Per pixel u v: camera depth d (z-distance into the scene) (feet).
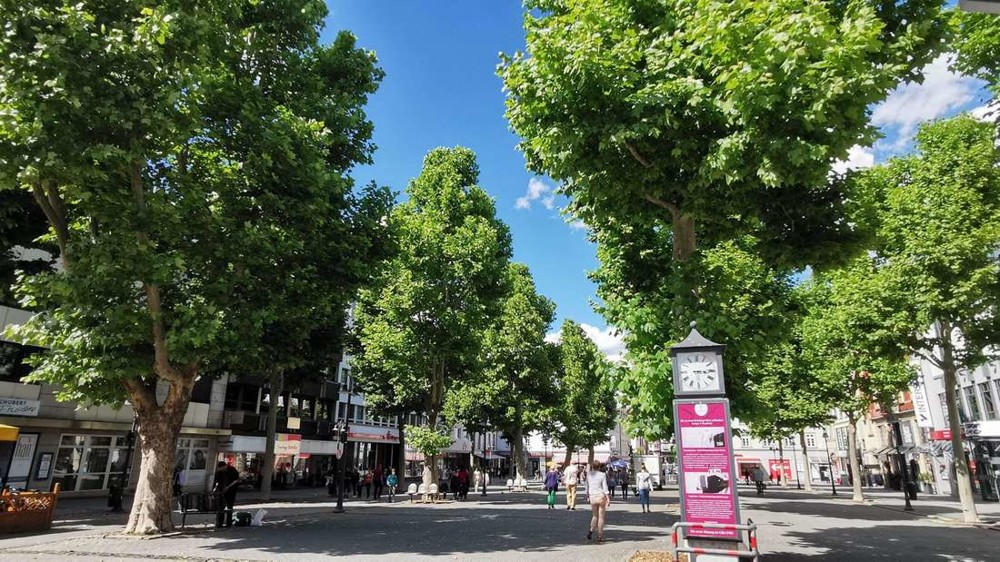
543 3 35.09
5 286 56.03
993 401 103.91
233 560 30.99
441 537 41.86
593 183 29.78
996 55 37.81
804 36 20.62
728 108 23.03
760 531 50.72
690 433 25.73
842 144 22.95
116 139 34.81
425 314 84.17
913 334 63.21
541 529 47.98
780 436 104.17
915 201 61.21
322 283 46.29
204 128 40.70
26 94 30.48
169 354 40.01
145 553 32.96
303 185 43.37
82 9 34.22
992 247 56.39
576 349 163.84
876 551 37.88
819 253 29.35
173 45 35.91
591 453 166.30
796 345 96.43
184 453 101.96
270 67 50.14
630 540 40.98
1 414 71.77
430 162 92.79
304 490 128.88
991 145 58.29
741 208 28.99
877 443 170.40
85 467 84.12
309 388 142.31
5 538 39.27
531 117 29.35
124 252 34.50
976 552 37.65
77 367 36.24
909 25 23.72
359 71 58.70
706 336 28.40
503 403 129.59
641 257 39.45
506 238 97.81
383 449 185.47
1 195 49.80
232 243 40.57
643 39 28.81
